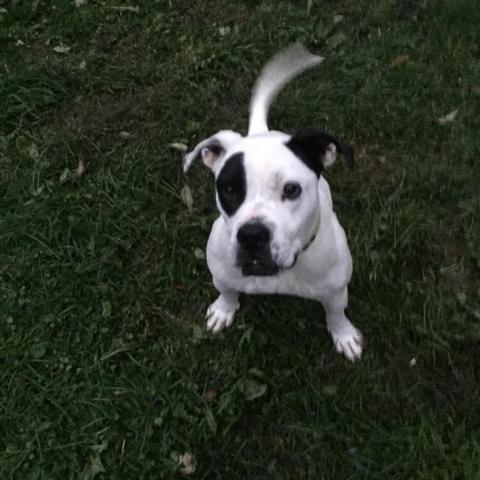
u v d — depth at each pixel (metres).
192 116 1.25
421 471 0.87
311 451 0.90
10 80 1.27
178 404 0.94
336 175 1.15
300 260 0.80
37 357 0.99
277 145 0.74
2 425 0.94
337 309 0.91
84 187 1.17
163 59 1.34
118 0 1.42
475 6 1.30
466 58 1.26
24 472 0.91
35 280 1.07
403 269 1.04
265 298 1.03
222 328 1.01
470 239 1.05
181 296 1.05
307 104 1.22
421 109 1.20
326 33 1.33
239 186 0.72
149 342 1.01
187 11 1.41
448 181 1.12
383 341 0.98
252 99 1.01
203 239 1.10
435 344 0.96
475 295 1.01
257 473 0.90
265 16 1.36
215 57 1.30
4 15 1.41
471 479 0.85
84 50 1.37
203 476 0.90
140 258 1.09
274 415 0.94
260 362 0.98
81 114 1.27
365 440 0.90
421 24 1.32
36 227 1.11
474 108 1.20
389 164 1.16
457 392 0.94
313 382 0.96
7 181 1.17
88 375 0.98
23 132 1.25
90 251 1.09
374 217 1.08
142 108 1.26
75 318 1.03
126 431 0.94
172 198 1.15
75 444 0.92
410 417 0.92
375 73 1.26
